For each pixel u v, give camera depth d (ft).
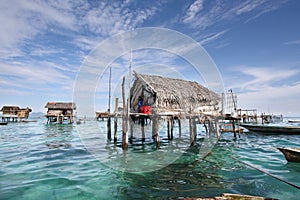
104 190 22.18
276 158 36.63
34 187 22.77
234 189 22.12
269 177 25.84
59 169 29.66
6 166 30.96
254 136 68.95
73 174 27.45
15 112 166.71
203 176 26.66
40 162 33.47
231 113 63.93
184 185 23.50
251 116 122.72
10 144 52.65
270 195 20.54
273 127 70.64
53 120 145.59
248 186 22.98
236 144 53.06
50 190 22.03
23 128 106.52
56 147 47.67
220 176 26.53
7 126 121.29
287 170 28.76
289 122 177.99
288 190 21.74
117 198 20.24
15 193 21.16
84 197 20.43
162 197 20.34
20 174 27.17
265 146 50.39
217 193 21.09
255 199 16.75
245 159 36.01
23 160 34.76
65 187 22.93
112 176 26.76
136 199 20.02
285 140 60.49
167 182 24.54
